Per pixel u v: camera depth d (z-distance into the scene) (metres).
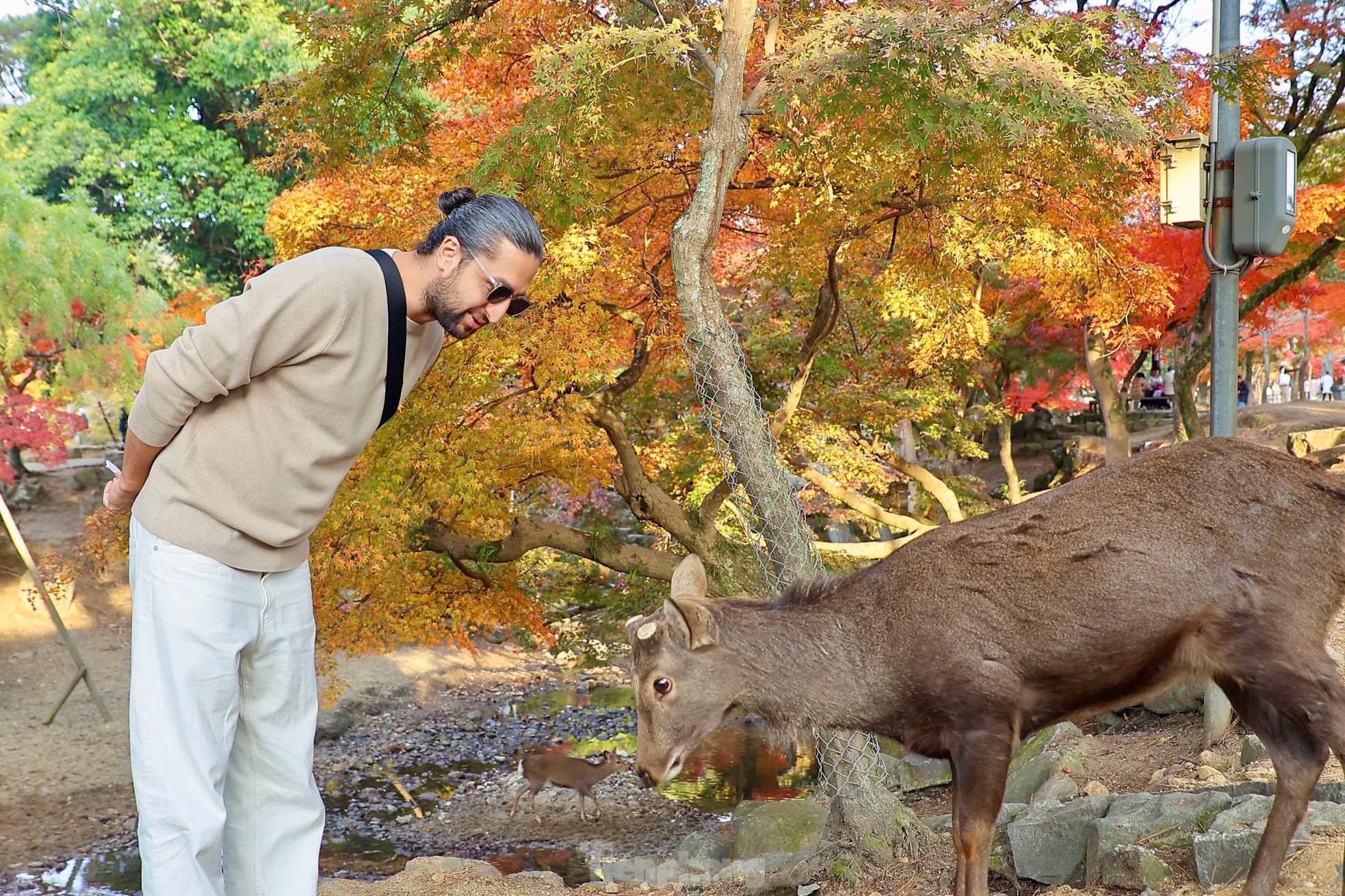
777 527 5.33
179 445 2.61
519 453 9.67
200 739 2.60
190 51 24.06
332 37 8.46
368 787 13.23
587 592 19.30
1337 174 12.06
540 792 12.62
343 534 9.07
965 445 16.66
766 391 13.23
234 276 26.31
